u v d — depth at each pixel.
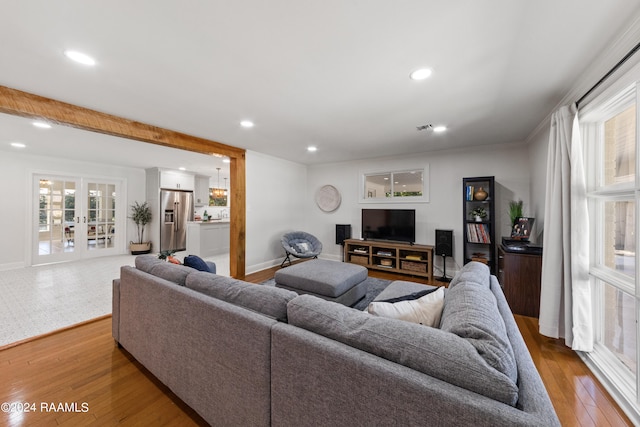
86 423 1.45
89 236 5.88
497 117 2.86
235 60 1.77
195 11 1.32
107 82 2.06
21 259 4.94
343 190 5.60
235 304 1.42
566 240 2.15
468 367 0.78
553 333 2.27
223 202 8.34
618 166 1.93
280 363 1.12
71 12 1.32
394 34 1.51
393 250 4.73
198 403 1.45
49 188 5.30
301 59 1.76
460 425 0.72
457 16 1.36
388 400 0.84
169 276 1.83
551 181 2.35
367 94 2.29
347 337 1.02
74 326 2.57
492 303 1.24
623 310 1.90
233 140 3.86
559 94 2.28
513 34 1.50
